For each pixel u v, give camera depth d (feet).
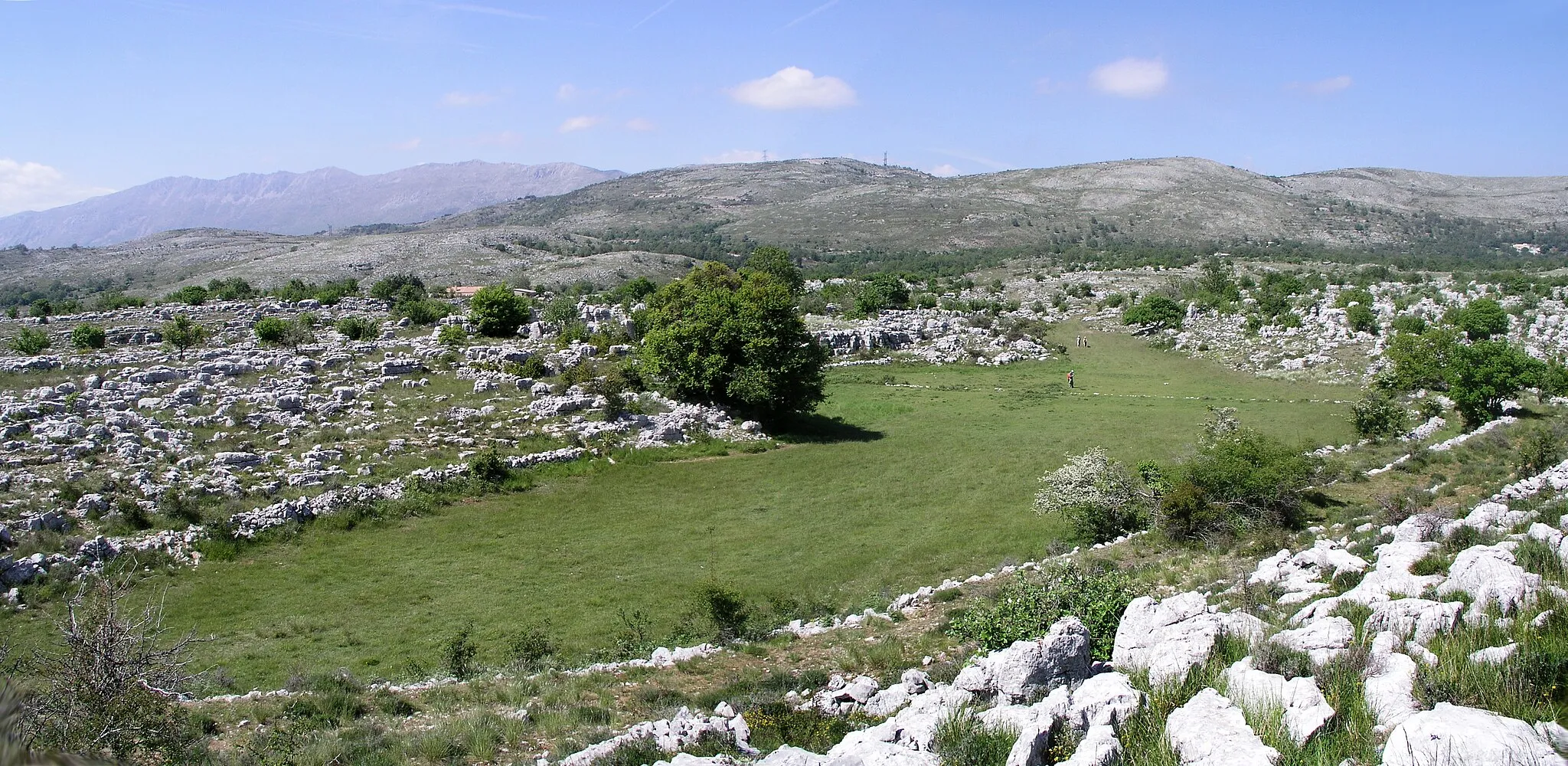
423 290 333.42
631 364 189.78
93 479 106.11
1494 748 24.75
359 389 158.81
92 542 94.22
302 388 153.48
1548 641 34.04
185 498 106.01
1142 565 85.66
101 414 129.08
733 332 178.29
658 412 171.63
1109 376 271.08
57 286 554.46
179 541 100.22
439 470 130.31
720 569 104.32
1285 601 52.49
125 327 209.36
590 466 144.87
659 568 104.88
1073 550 102.83
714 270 282.77
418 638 83.15
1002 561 102.63
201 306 248.93
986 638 52.44
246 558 102.06
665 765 35.99
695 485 140.97
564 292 423.64
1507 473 103.24
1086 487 109.29
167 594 91.09
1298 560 62.75
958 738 33.55
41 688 41.16
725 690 55.62
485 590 96.58
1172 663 38.22
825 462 158.51
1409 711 29.78
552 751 44.98
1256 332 301.84
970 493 138.41
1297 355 271.08
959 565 103.76
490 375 173.27
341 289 296.30
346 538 110.32
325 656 78.23
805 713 45.88
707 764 35.47
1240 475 97.71
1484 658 33.09
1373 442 160.76
